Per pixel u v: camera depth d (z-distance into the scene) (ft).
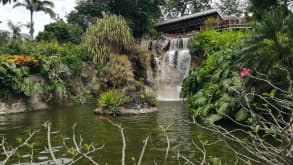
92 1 127.95
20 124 43.78
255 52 33.45
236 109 38.01
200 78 50.96
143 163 23.08
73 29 120.06
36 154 25.99
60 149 27.61
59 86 72.54
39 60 69.72
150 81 97.71
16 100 62.59
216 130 8.99
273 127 8.23
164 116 49.49
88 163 23.00
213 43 69.15
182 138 31.55
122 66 84.89
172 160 23.63
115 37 90.38
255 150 8.07
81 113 56.13
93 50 87.71
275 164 7.16
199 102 43.65
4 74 61.21
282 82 29.66
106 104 54.60
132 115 51.47
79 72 82.02
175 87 98.53
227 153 24.64
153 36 122.31
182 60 98.78
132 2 121.39
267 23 34.24
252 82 31.30
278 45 32.35
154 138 32.01
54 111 60.70
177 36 113.50
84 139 32.22
